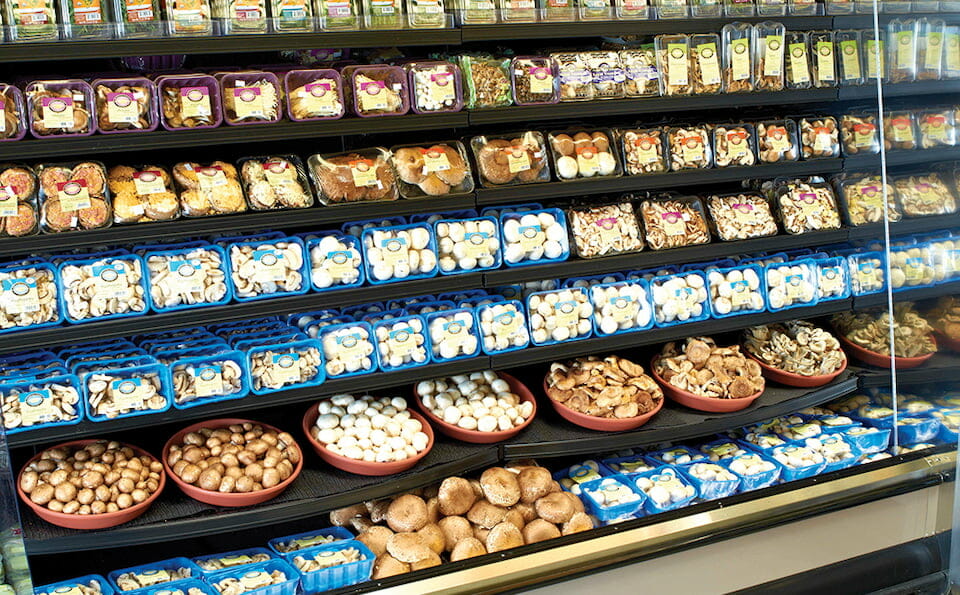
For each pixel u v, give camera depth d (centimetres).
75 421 259
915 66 357
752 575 300
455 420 312
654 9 328
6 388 254
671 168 340
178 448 286
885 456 348
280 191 281
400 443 295
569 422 326
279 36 266
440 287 304
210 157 313
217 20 259
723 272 355
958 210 351
